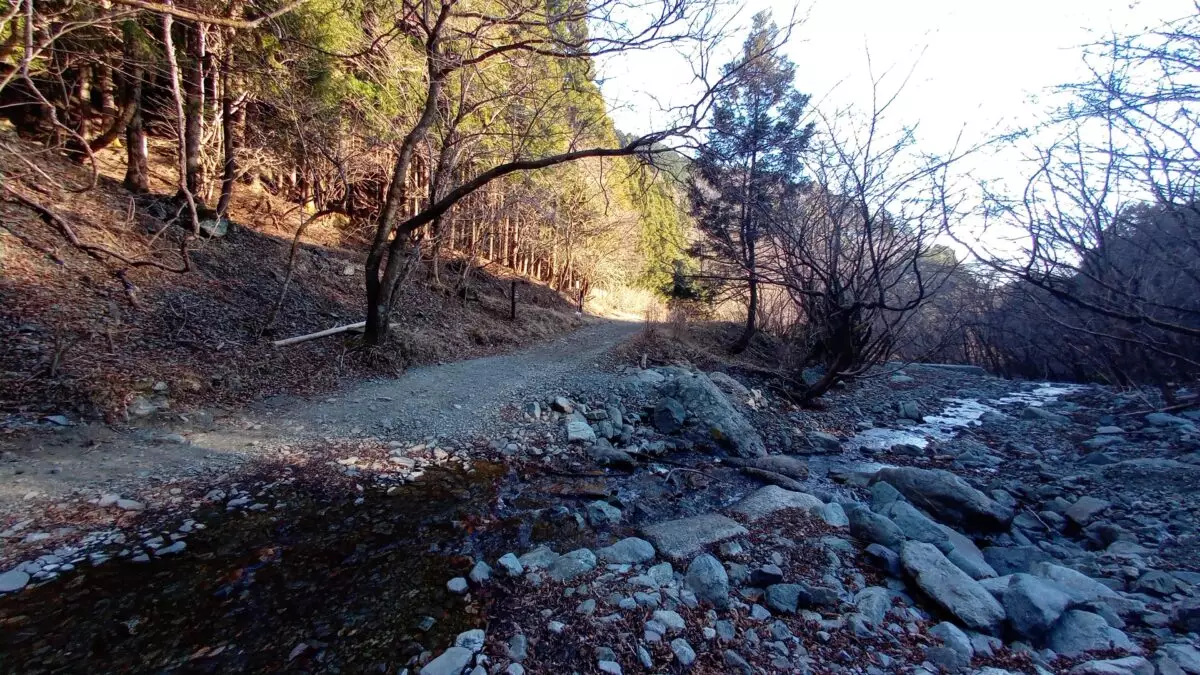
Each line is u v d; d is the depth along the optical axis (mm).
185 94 9070
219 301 7961
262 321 8055
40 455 4125
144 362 5785
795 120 9297
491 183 14266
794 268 8438
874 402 10867
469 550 3648
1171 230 5809
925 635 2762
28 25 4180
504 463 5539
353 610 2863
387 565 3373
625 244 24469
